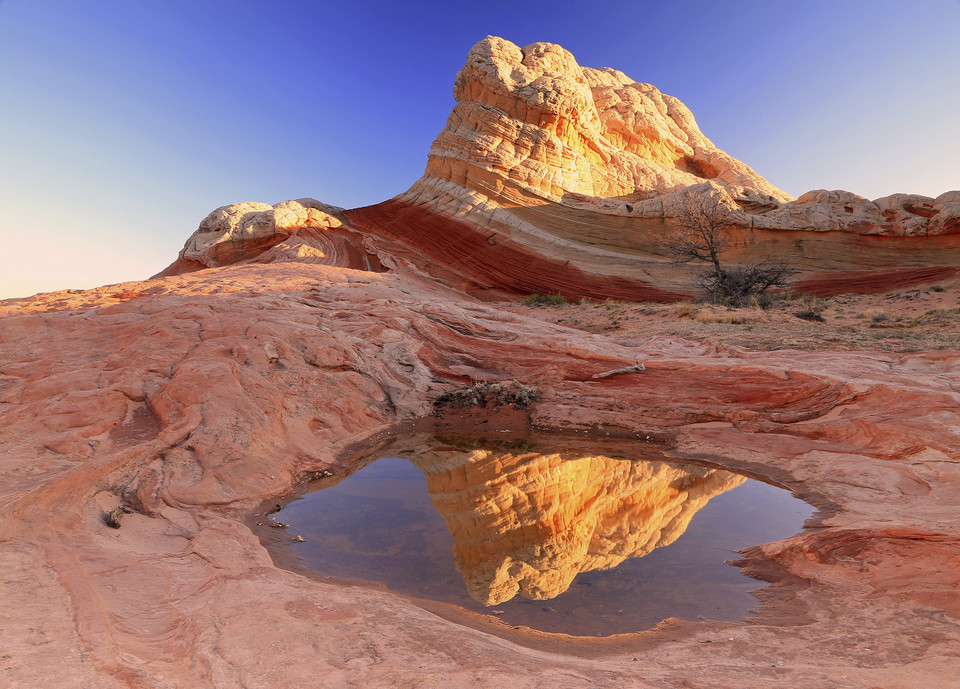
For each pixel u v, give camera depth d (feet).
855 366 37.14
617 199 141.79
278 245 134.10
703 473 29.43
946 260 115.03
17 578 13.82
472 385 44.78
